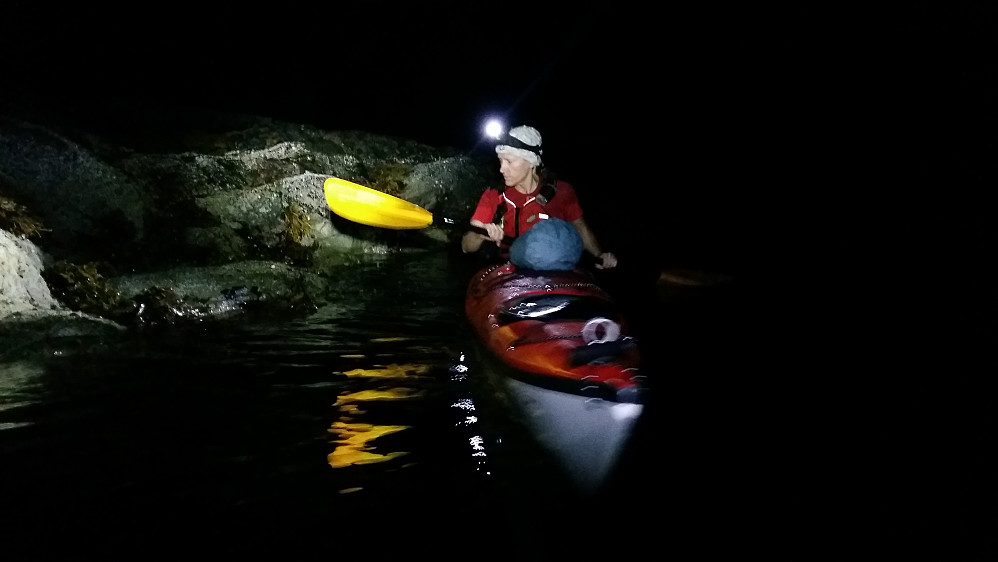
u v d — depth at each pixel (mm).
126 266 4445
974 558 2025
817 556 2027
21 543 1923
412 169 6945
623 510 2219
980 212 8281
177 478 2277
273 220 5590
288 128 6801
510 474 2387
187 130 6273
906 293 5406
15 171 4441
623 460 2527
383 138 7277
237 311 4129
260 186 5750
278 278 4602
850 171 10188
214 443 2520
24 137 4746
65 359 3279
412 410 2855
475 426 2725
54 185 4547
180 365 3281
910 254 6836
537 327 3312
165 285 4125
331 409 2840
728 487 2377
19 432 2549
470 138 10305
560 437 2660
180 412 2771
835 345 4027
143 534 1983
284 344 3645
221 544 1952
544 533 2082
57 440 2500
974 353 3920
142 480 2260
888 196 9156
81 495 2160
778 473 2482
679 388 3273
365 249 6219
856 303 5074
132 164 5254
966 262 6492
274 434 2607
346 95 10641
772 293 5348
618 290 5328
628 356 3037
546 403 2928
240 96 9352
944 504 2307
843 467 2533
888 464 2562
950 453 2666
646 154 11141
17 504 2100
